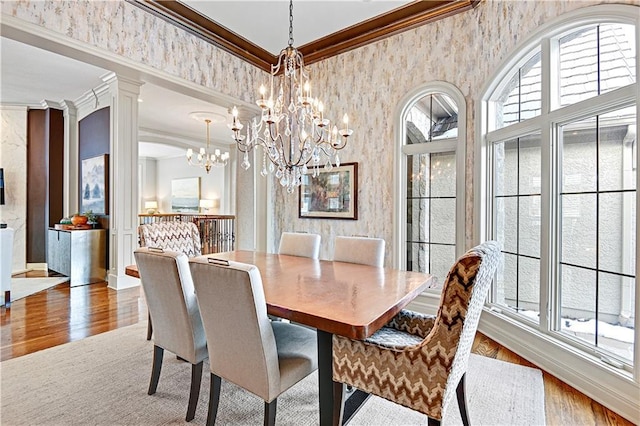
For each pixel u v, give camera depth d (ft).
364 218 13.01
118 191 14.51
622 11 6.38
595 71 7.25
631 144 6.58
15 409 6.22
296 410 6.34
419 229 12.18
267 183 15.78
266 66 15.07
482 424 5.92
